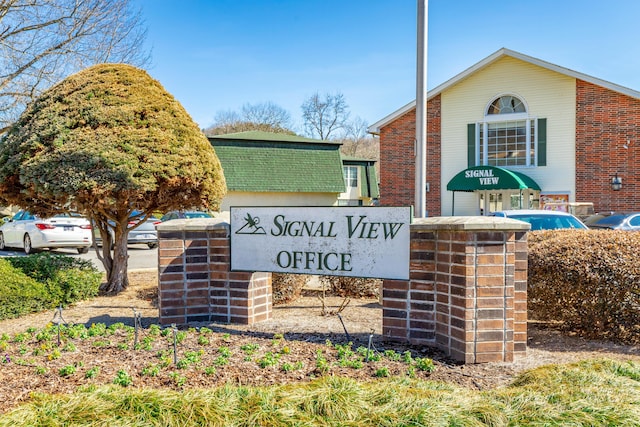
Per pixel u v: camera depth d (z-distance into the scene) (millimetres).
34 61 17125
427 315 5172
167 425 3016
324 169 27531
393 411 3150
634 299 5523
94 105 7719
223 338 5188
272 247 5871
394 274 5254
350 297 8219
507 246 4766
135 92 8000
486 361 4734
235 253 6047
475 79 20484
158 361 4316
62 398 3314
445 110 20953
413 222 5242
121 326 5602
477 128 20438
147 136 7621
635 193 18109
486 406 3213
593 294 5691
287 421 3059
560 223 11500
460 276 4770
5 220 18953
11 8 16484
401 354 4848
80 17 17234
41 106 8008
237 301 6145
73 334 5113
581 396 3457
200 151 8164
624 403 3332
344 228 5508
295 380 3961
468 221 4805
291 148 27391
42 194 7352
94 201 7457
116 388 3514
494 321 4742
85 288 7809
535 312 6250
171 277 6125
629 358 5016
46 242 15195
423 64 7656
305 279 8195
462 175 18906
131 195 7406
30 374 3961
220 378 3961
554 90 19219
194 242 6188
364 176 33219
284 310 7160
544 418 3102
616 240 6098
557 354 5121
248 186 25406
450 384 3947
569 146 19016
